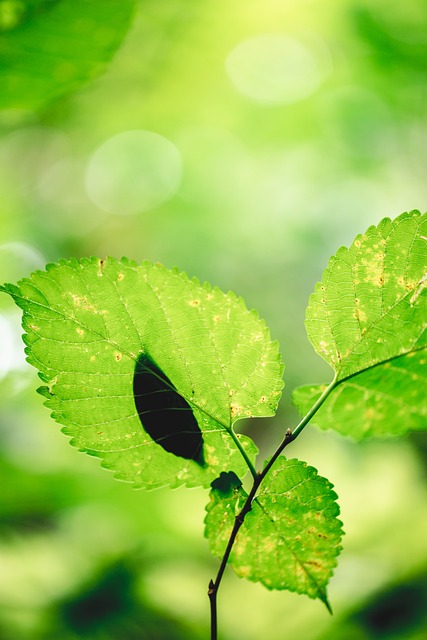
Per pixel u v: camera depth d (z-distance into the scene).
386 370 0.57
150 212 3.17
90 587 1.03
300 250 3.33
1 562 1.05
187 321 0.55
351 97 2.31
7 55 0.65
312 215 3.31
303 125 2.58
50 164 2.41
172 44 1.16
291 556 0.56
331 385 0.57
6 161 2.12
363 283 0.56
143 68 1.25
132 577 1.09
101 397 0.55
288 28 1.56
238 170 3.11
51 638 0.89
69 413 0.55
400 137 2.63
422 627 0.93
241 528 0.56
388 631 0.95
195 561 1.26
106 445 0.55
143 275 0.55
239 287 3.27
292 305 3.24
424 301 0.56
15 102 0.67
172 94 1.56
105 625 0.96
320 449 1.64
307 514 0.56
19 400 1.55
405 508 1.29
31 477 1.41
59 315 0.55
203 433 0.56
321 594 0.56
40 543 1.20
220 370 0.56
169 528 1.34
